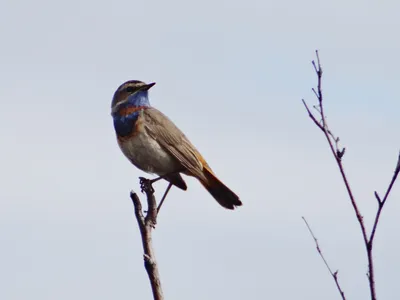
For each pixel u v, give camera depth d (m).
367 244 6.57
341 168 6.99
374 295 6.38
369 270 6.46
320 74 7.51
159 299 7.82
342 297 6.86
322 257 7.18
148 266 7.94
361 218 6.71
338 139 7.17
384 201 6.68
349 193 6.87
